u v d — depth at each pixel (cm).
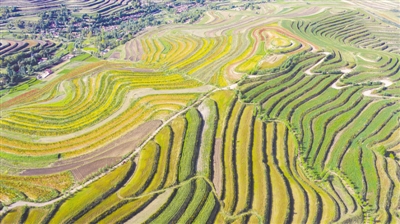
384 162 10100
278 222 8094
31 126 11806
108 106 12744
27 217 8131
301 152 10362
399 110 12200
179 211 8206
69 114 12506
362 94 12988
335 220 8262
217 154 9875
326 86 13300
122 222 7975
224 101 12069
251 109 11731
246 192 8738
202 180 9038
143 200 8469
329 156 10362
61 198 8600
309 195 8856
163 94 12938
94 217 8019
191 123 11006
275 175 9356
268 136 10738
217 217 8162
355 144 10769
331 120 11712
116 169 9400
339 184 9419
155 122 11306
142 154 9881
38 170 9794
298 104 12281
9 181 9369
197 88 13250
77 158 10150
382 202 8988
